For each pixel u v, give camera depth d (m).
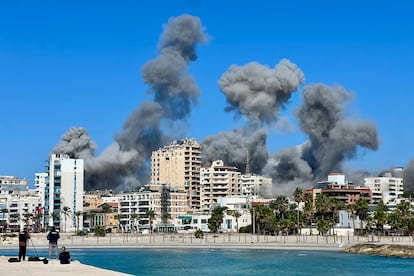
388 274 161.50
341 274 162.38
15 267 80.38
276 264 196.62
